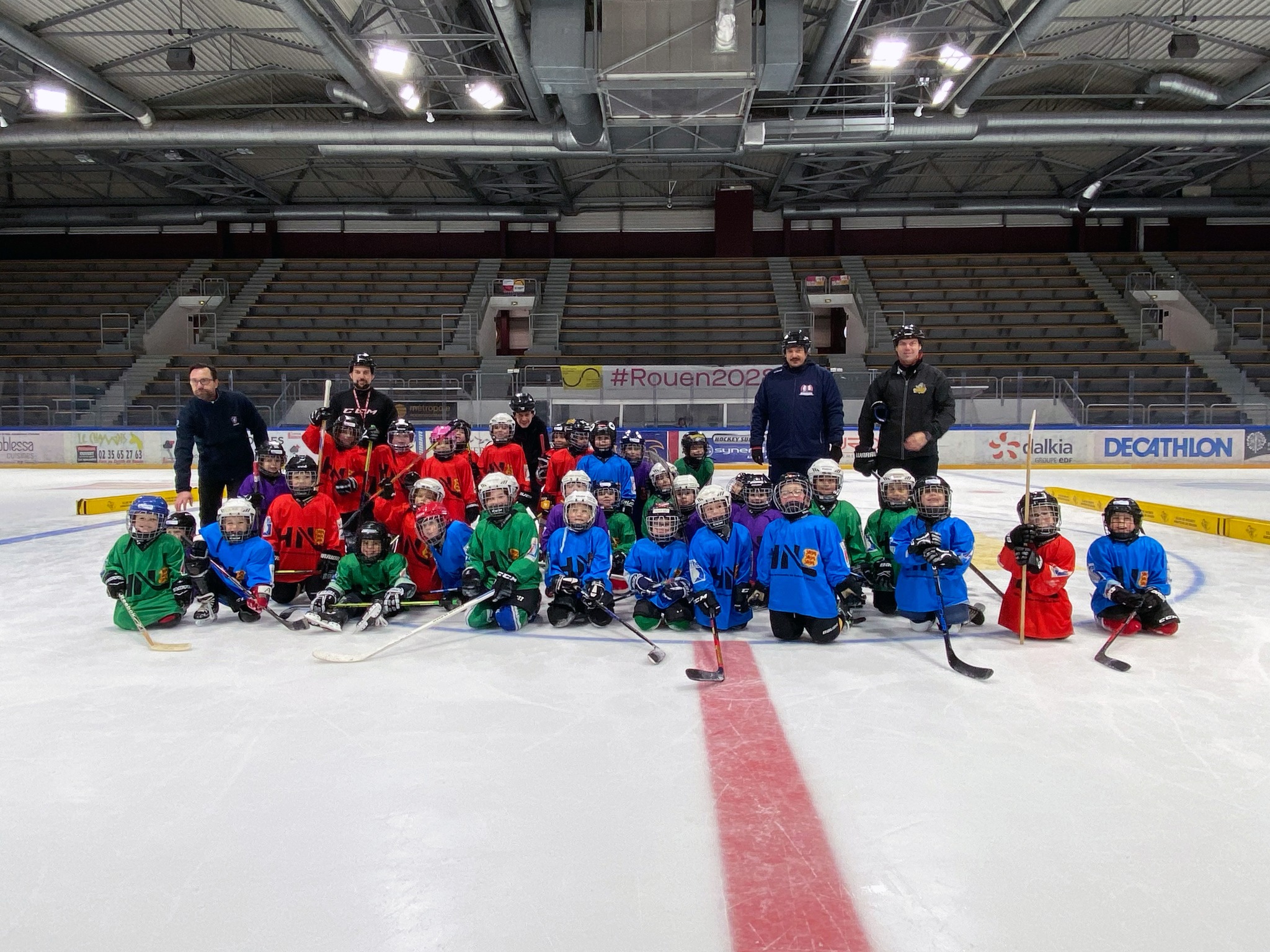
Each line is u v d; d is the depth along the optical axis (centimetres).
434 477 627
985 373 2333
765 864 188
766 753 253
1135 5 1593
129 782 234
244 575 445
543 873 185
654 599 425
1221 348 2427
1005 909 170
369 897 176
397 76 1609
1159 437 1891
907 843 198
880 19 1593
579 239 2842
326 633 420
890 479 442
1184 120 1789
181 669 350
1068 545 391
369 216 2725
